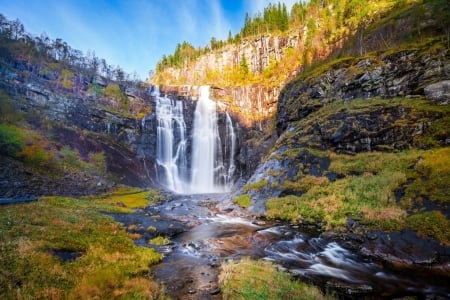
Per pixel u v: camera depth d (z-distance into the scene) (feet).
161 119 205.98
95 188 125.70
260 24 402.52
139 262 42.52
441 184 54.29
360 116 91.45
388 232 49.34
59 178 120.06
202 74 399.65
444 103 80.12
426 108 80.38
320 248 50.26
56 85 175.11
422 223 47.55
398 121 82.43
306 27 327.67
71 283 31.40
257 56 359.25
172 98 225.56
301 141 103.09
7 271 30.50
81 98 180.96
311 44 271.49
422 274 38.68
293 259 45.80
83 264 37.47
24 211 62.13
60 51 237.25
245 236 60.03
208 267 42.42
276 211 75.56
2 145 116.06
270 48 352.69
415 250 43.68
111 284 32.55
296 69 251.60
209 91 251.80
